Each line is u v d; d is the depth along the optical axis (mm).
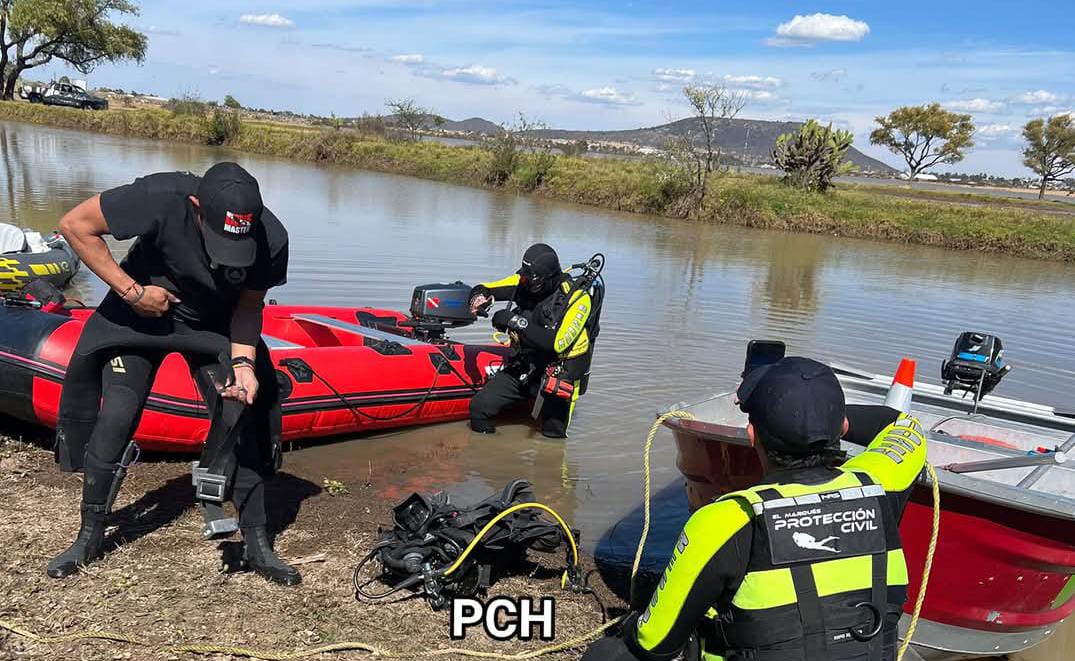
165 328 3127
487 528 3355
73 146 30328
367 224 16219
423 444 5691
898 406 2857
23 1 46438
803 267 16266
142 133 40625
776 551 1745
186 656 2799
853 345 9422
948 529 3219
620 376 7465
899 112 58938
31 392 4387
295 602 3227
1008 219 23953
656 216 25500
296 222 15680
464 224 17781
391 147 35219
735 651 1835
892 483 1989
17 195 15695
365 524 4148
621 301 10922
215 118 39500
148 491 4207
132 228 2857
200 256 2971
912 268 17641
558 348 5637
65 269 8297
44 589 3111
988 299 13812
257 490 3330
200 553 3537
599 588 3764
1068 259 21875
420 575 3328
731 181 26844
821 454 1903
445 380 5996
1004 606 3361
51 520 3688
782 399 1879
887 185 52656
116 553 3449
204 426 4613
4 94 49375
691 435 3701
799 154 29062
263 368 3350
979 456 4336
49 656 2723
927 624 3473
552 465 5445
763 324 10148
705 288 12508
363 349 5723
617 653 1992
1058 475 4035
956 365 4988
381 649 2977
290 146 36531
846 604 1765
